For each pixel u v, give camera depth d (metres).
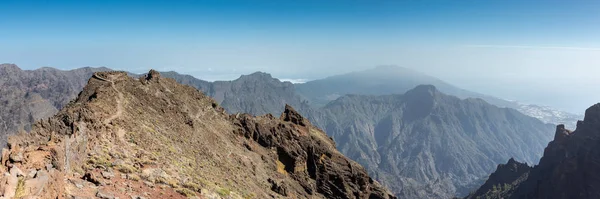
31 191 22.50
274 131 101.31
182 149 56.25
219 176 54.22
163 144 52.19
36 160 27.06
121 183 32.88
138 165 39.09
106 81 67.38
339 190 98.19
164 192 35.38
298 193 84.88
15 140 30.58
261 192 62.97
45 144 30.67
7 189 21.06
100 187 29.95
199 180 45.06
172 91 84.94
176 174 42.16
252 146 90.12
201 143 67.12
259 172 77.50
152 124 58.97
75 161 32.50
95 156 36.06
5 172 22.95
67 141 32.25
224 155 70.75
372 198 110.81
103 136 41.66
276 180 79.00
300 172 95.56
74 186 28.23
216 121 89.75
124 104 59.75
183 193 37.19
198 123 77.00
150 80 81.88
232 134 89.06
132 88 70.50
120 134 46.00
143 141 48.19
